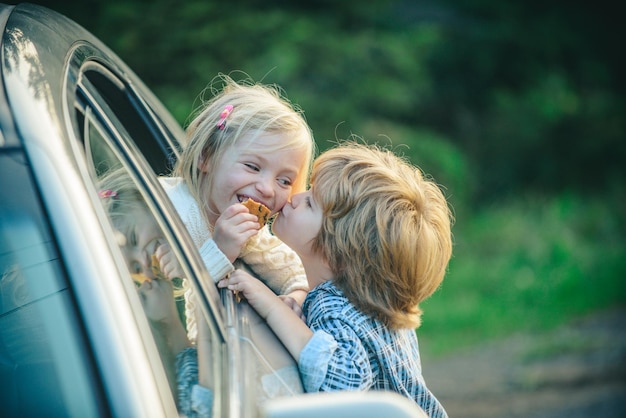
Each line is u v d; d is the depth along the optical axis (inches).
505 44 679.7
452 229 572.4
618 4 725.9
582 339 391.5
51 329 52.1
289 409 59.2
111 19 513.7
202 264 82.9
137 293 60.4
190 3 531.2
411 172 112.4
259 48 546.9
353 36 595.5
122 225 64.7
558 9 711.7
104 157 73.0
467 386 324.2
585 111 689.0
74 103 69.7
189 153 106.5
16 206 55.5
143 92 120.4
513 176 664.4
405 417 59.4
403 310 105.7
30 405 51.8
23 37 71.9
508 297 461.1
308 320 102.6
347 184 103.7
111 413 49.2
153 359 56.2
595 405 299.0
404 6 668.1
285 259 113.7
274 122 106.3
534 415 289.4
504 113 668.7
